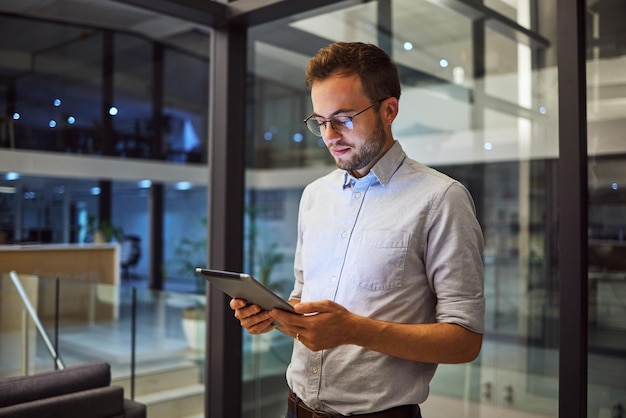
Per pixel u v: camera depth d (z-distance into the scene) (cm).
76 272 711
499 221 487
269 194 1191
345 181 145
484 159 473
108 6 380
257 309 123
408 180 136
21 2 375
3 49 447
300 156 1152
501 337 356
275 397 320
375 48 131
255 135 1169
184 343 390
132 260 1139
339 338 116
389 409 129
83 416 241
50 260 673
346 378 131
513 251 413
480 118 446
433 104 452
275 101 1141
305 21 294
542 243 371
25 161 525
